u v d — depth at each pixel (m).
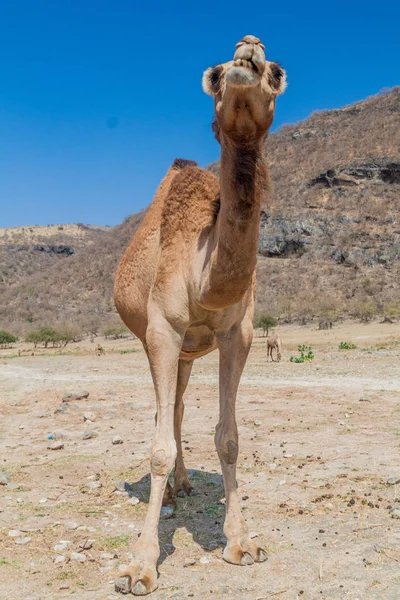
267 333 68.69
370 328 67.75
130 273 5.86
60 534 5.16
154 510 4.41
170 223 4.88
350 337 51.25
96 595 4.06
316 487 6.31
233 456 4.80
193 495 6.27
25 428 10.41
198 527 5.33
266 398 12.86
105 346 68.25
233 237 4.04
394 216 113.94
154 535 4.36
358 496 5.95
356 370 18.52
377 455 7.57
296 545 4.80
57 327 87.50
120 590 4.09
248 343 4.94
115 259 140.38
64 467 7.50
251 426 9.80
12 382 18.67
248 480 6.66
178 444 6.32
